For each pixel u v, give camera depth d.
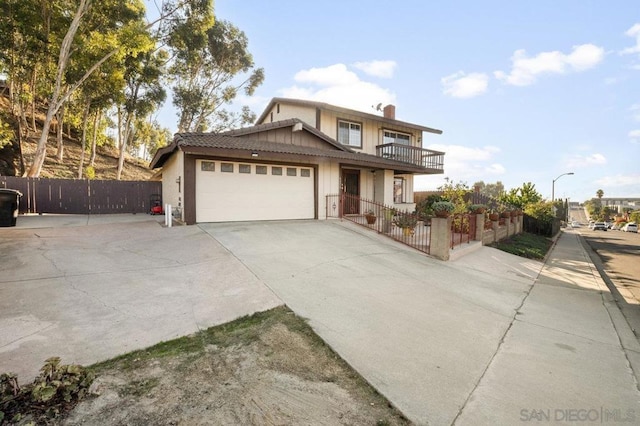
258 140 12.09
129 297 4.32
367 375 2.87
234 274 5.43
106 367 2.71
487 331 4.20
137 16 17.39
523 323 4.67
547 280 7.83
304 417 2.23
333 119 16.08
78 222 10.66
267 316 3.92
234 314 3.94
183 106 25.47
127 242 7.43
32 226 9.45
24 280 4.72
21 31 14.02
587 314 5.40
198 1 20.11
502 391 2.83
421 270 7.08
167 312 3.91
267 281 5.19
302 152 11.45
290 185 11.92
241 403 2.33
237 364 2.86
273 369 2.81
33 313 3.69
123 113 23.44
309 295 4.78
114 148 34.22
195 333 3.41
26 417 2.03
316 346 3.31
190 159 9.75
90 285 4.68
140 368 2.72
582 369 3.40
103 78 17.09
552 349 3.86
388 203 16.02
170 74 24.92
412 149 18.22
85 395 2.28
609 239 25.84
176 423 2.08
